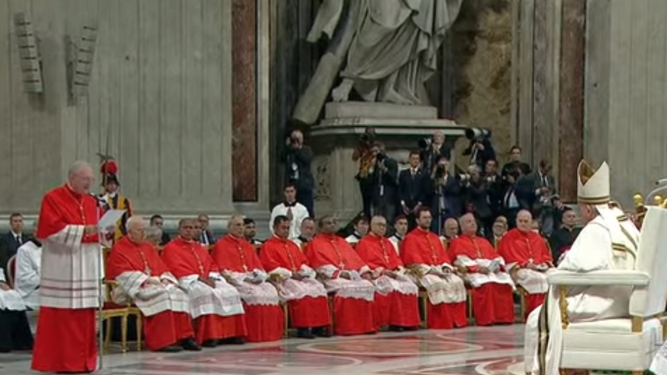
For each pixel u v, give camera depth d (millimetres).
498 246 25688
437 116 30984
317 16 29156
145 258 19875
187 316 19781
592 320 13008
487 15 31938
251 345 20609
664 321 13391
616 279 12750
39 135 22594
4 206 22453
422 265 23922
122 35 23891
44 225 17000
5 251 20516
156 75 24375
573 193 31234
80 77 22703
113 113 23750
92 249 17250
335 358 18516
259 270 21391
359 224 24766
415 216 25469
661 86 31516
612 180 30906
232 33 26203
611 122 30938
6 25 22453
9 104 22531
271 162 29641
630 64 31156
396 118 28812
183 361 18219
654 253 12758
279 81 29812
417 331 23328
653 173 31406
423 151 26906
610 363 12797
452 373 16625
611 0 30891
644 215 13445
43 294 17156
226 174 25297
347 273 22562
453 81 31719
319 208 29078
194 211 24797
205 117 25031
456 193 26984
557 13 31109
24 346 19938
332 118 28719
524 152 31625
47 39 22609
